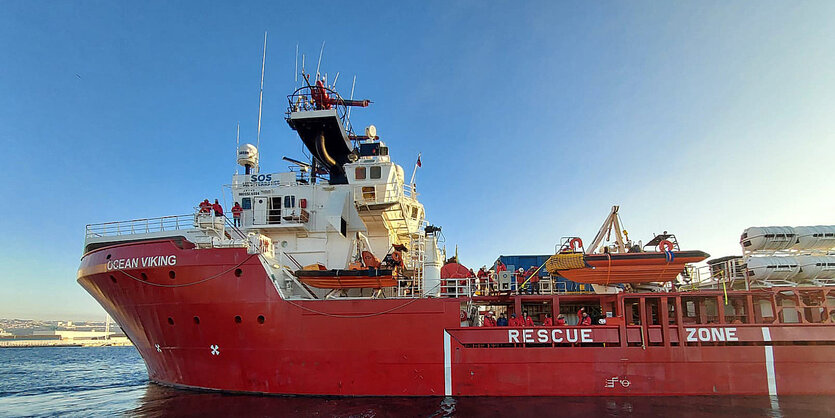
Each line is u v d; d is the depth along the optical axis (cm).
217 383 1652
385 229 2097
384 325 1598
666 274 1672
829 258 1638
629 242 1858
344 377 1584
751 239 1722
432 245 1864
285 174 2097
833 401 1480
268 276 1619
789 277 1653
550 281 1858
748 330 1589
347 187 2036
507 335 1594
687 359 1581
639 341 1600
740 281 1742
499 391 1568
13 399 1841
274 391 1602
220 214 1816
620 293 1658
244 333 1612
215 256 1631
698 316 1858
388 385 1574
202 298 1617
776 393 1553
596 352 1589
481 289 1925
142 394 1719
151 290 1662
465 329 1592
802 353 1569
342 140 2230
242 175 2131
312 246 1991
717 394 1560
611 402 1491
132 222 1942
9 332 14088
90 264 1769
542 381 1573
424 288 1788
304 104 2230
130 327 1811
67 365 3947
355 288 1766
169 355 1725
